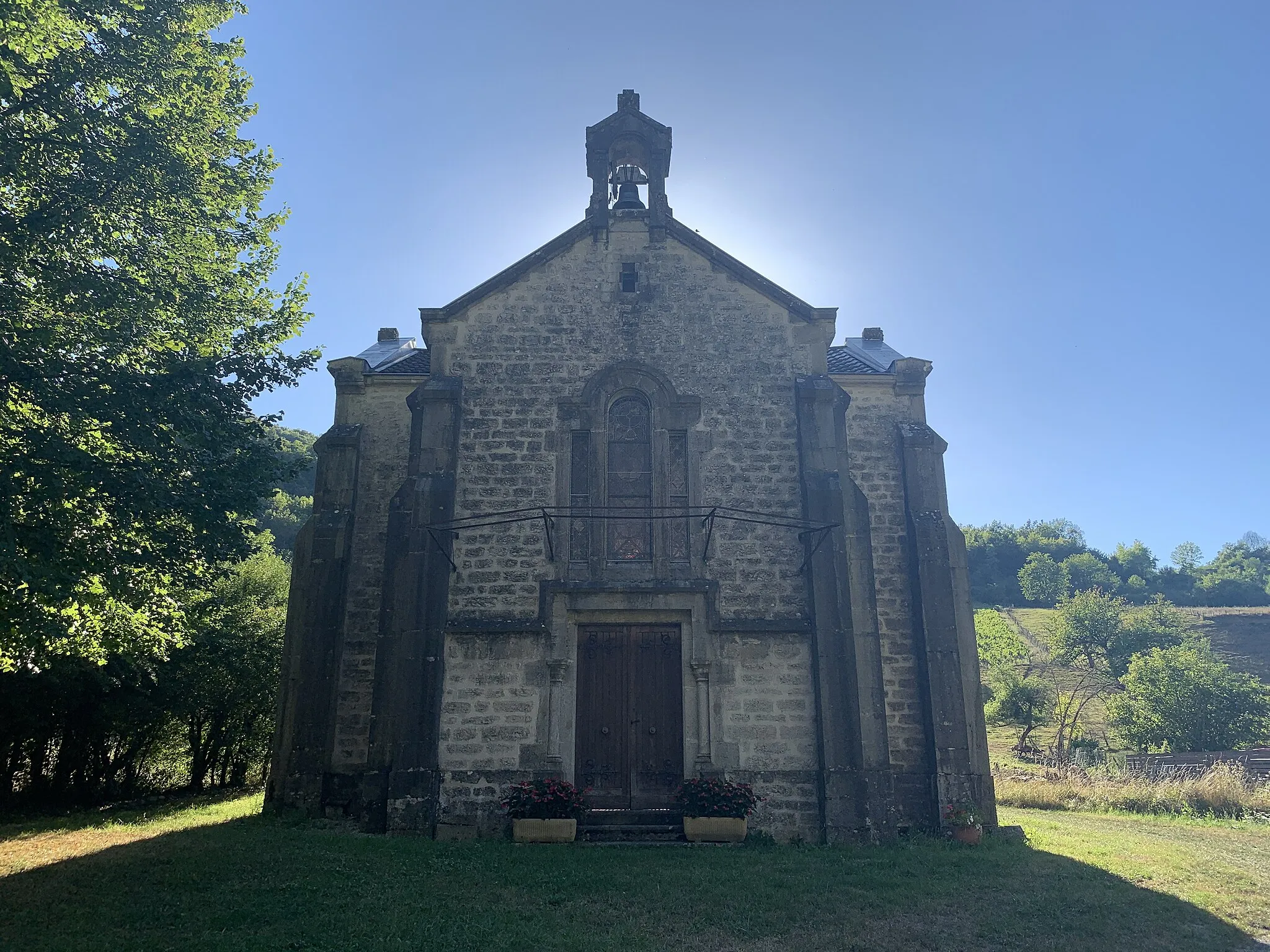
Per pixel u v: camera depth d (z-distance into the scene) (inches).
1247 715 1211.9
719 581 506.3
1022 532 4785.9
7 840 464.1
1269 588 3892.7
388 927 292.7
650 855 413.7
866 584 514.6
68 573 368.8
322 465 551.2
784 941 294.2
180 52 460.4
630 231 569.0
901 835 482.6
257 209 508.4
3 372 369.4
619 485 530.0
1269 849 479.2
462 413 533.3
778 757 477.7
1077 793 731.4
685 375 543.8
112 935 278.8
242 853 389.7
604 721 490.0
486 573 504.4
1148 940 301.9
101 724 666.8
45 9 353.7
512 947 278.4
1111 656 1925.4
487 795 467.8
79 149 406.0
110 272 427.5
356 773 501.4
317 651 513.3
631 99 594.9
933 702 496.7
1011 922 316.8
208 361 418.9
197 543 425.4
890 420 566.6
